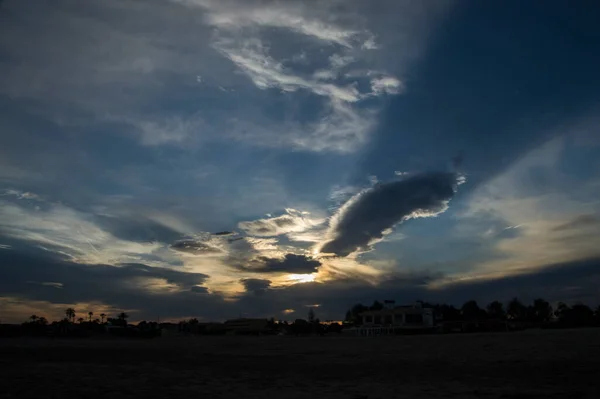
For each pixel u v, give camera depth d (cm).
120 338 8262
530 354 2953
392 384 2064
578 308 7544
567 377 2111
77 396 1706
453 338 4512
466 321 7588
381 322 7556
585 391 1777
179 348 4672
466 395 1741
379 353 3631
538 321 7862
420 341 4381
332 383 2123
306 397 1725
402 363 2905
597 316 7062
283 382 2173
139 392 1827
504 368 2462
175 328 9575
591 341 3381
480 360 2834
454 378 2202
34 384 1973
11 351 4178
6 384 1956
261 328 9119
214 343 5444
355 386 2011
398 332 7162
